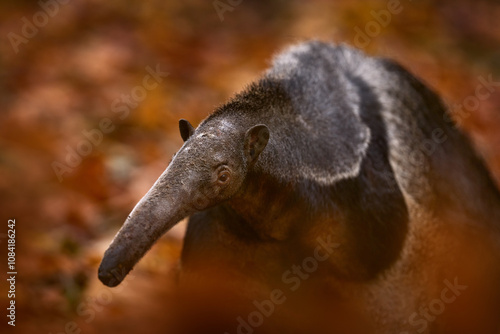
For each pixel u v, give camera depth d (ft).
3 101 52.75
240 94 26.12
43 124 50.57
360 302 28.94
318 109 27.02
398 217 27.86
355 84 29.35
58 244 39.81
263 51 62.34
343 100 27.96
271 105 25.88
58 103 53.21
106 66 58.65
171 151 49.14
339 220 26.68
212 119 24.29
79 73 57.62
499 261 32.94
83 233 41.55
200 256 27.94
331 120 27.04
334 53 30.55
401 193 28.30
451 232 30.89
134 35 63.98
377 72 30.66
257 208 25.62
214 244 27.73
